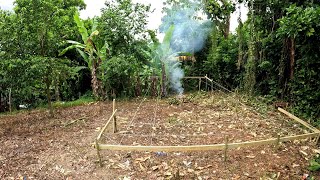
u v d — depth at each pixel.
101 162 4.29
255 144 4.29
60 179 3.95
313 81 6.48
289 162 4.30
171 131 5.71
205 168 4.14
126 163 4.33
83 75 11.68
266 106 7.46
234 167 4.15
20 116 7.40
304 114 6.49
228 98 8.50
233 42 10.12
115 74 8.71
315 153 4.58
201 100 8.49
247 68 8.69
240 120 6.39
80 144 5.13
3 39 6.05
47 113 7.56
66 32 7.05
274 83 8.12
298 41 6.66
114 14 8.95
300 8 5.82
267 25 8.11
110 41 9.12
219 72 10.20
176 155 4.56
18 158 4.61
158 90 9.29
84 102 9.02
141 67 9.52
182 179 3.86
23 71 6.07
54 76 6.85
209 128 5.88
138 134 5.54
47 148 5.00
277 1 7.26
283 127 5.87
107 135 5.52
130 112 7.32
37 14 6.17
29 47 6.35
